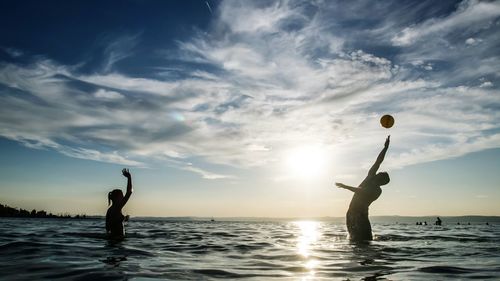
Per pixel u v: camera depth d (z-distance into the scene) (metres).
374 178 9.77
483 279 4.48
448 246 8.92
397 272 4.96
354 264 5.68
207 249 8.01
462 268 5.31
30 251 6.49
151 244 8.62
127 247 7.65
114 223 10.00
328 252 7.36
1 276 4.29
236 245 9.10
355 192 9.83
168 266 5.23
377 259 6.30
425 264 5.71
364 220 9.77
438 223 48.16
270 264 5.68
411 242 9.95
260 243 9.84
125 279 4.20
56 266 4.98
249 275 4.66
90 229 15.05
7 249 6.72
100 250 6.92
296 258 6.44
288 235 14.39
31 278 4.18
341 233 16.42
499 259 6.43
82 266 5.00
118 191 10.29
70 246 7.42
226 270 5.02
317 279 4.42
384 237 11.79
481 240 11.46
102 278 4.23
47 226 19.03
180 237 11.66
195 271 4.87
